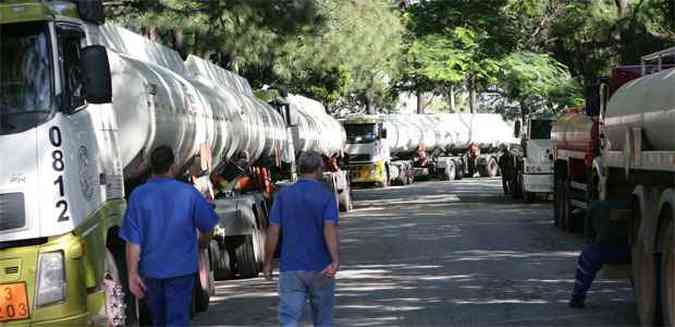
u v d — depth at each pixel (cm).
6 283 973
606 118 1562
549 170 3719
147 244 955
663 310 1184
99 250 1067
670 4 3434
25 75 998
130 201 966
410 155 6562
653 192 1226
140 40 1723
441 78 3759
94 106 1124
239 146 2158
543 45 4206
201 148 1720
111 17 2598
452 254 2147
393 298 1544
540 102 4394
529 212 3372
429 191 5128
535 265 1923
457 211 3497
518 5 3844
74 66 1072
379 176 5619
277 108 2991
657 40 3484
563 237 2498
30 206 978
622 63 3622
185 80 1778
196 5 2678
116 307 1093
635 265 1294
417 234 2653
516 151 4306
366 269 1933
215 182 1967
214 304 1571
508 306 1445
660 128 1202
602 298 1507
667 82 1200
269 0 2622
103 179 1121
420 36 3919
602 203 1396
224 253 1884
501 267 1902
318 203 978
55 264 982
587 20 3950
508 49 3875
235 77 2628
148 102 1368
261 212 2019
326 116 4491
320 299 984
